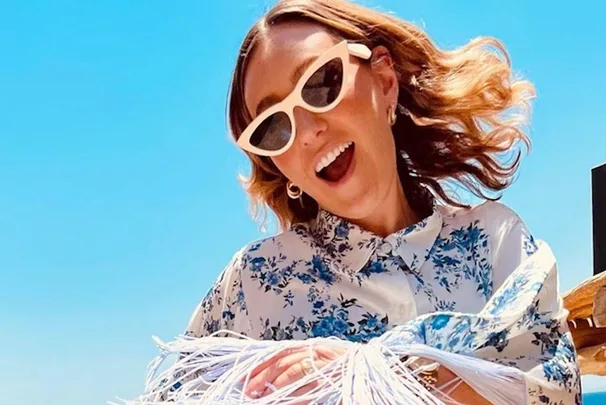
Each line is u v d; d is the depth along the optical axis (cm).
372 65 182
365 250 167
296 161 168
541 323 138
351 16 182
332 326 162
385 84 184
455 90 193
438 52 198
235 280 177
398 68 192
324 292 167
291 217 203
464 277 165
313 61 166
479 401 131
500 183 198
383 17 189
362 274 165
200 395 144
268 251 177
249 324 170
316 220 181
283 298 169
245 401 127
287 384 130
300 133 164
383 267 166
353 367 124
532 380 130
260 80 171
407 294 161
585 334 223
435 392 130
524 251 160
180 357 148
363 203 167
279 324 166
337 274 167
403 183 191
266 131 169
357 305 163
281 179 199
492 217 171
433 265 166
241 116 187
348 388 121
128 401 139
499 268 163
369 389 121
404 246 167
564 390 132
